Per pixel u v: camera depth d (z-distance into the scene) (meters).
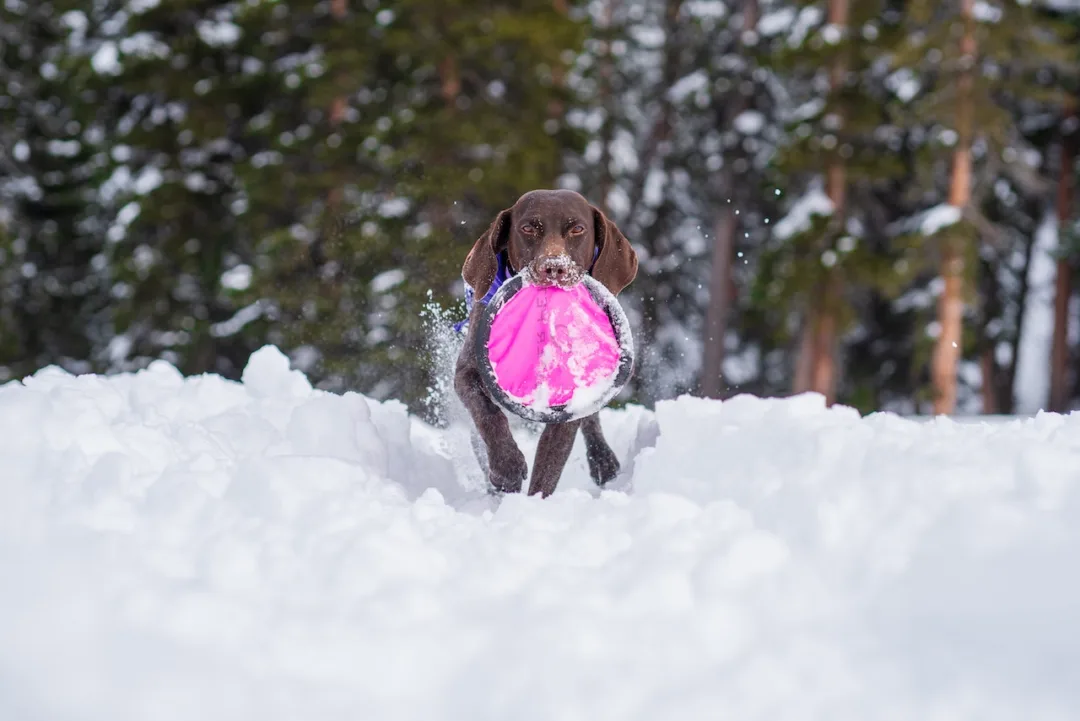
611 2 20.64
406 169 14.10
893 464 2.76
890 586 2.24
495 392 3.67
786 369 21.44
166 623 2.04
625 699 1.90
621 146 20.25
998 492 2.52
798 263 15.27
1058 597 2.13
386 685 1.96
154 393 4.30
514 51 15.06
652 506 2.63
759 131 19.22
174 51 16.06
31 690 1.90
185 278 16.64
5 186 18.56
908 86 15.49
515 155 14.58
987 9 14.11
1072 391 24.02
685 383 8.04
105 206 18.41
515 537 2.52
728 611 2.14
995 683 1.95
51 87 18.91
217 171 16.62
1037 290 23.47
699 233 20.55
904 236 14.84
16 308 18.70
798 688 1.94
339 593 2.22
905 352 20.36
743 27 19.44
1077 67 15.22
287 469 2.89
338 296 12.86
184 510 2.54
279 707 1.88
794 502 2.59
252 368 4.99
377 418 4.40
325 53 15.13
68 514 2.47
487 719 1.88
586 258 4.04
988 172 14.95
